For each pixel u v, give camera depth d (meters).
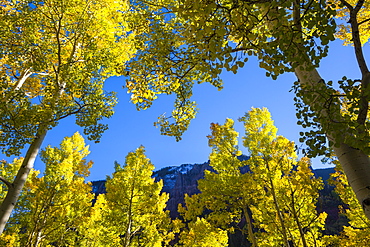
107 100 5.64
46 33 5.90
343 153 1.97
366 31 5.40
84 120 5.40
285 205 9.10
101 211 12.70
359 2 2.23
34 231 10.09
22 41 5.20
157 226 11.95
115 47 6.91
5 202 4.38
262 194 9.63
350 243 8.17
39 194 10.09
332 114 1.86
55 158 10.96
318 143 1.91
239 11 2.08
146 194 10.66
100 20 6.30
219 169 11.79
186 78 4.79
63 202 10.38
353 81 1.86
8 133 4.41
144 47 4.37
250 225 10.03
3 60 6.98
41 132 4.73
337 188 8.55
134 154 11.48
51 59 6.50
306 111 2.04
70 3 5.64
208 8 1.97
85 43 6.28
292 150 9.48
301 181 8.48
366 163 1.87
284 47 1.89
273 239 9.60
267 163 9.97
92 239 12.23
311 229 9.13
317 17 1.79
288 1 1.72
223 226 10.47
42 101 5.14
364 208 1.76
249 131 11.14
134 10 4.79
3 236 10.22
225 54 2.12
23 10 5.15
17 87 7.08
